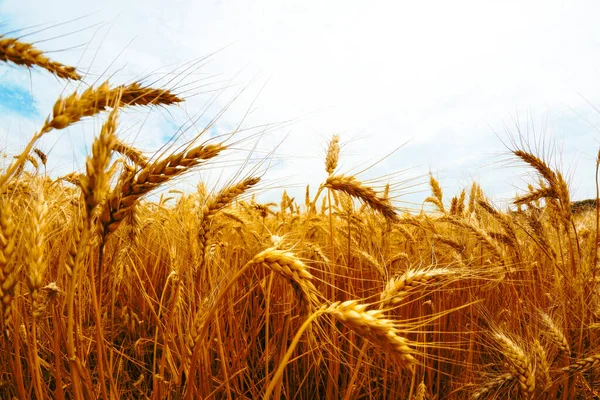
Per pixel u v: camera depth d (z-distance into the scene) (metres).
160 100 0.41
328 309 0.36
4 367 0.56
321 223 1.08
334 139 0.76
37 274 0.38
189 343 0.48
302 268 0.38
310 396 0.71
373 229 1.02
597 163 0.67
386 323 0.35
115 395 0.48
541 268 0.88
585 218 1.09
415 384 0.67
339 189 0.62
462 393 0.66
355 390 0.65
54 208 0.60
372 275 0.85
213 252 0.64
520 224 0.81
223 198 0.54
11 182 0.50
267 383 0.56
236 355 0.63
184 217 0.68
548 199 0.76
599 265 0.73
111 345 0.60
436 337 0.76
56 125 0.34
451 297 0.79
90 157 0.33
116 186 0.36
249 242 0.84
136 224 0.64
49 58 0.37
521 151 0.75
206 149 0.38
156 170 0.36
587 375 0.60
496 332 0.58
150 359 0.71
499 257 0.73
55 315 0.44
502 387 0.55
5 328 0.37
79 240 0.36
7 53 0.35
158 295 0.81
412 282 0.47
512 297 0.76
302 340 0.66
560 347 0.58
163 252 0.84
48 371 0.59
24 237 0.40
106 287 0.71
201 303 0.52
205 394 0.54
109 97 0.36
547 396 0.61
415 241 0.99
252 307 0.81
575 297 0.69
